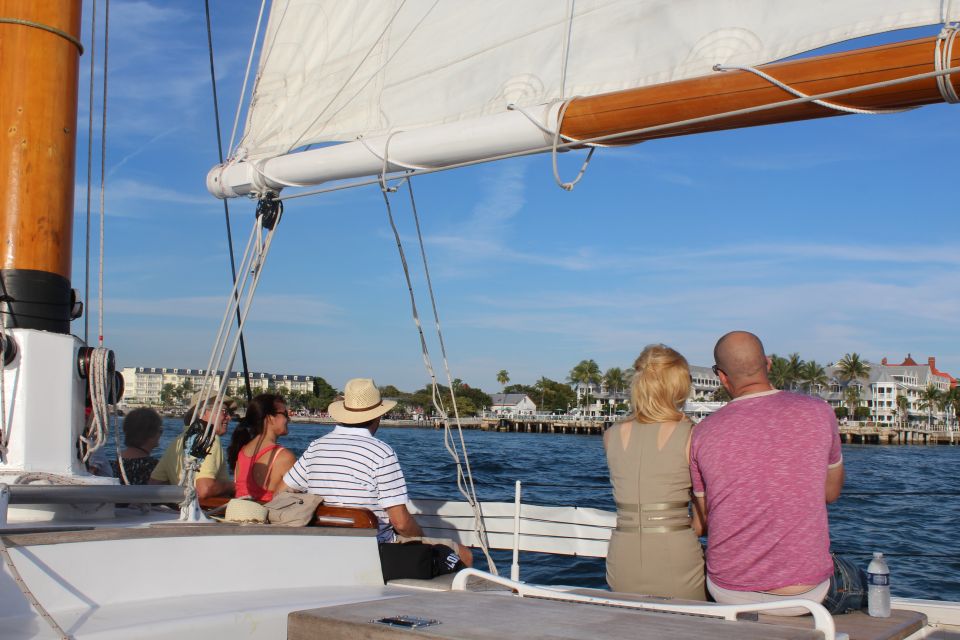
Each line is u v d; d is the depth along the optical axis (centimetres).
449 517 493
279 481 396
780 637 152
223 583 250
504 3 335
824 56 232
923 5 240
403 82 359
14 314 280
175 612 219
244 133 404
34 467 277
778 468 249
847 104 230
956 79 211
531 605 179
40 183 290
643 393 283
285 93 395
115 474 428
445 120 346
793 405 258
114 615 214
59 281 293
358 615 169
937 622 338
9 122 290
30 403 278
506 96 329
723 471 254
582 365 14250
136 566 232
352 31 379
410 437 7681
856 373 12494
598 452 4247
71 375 289
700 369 11719
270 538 263
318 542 275
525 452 4088
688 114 254
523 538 472
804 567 245
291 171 354
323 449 338
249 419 408
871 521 1390
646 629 157
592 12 310
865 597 263
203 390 326
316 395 14612
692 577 269
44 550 215
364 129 368
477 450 4275
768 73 237
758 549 248
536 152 290
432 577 317
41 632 199
